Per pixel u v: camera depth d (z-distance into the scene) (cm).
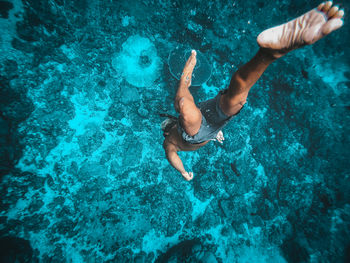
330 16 92
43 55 802
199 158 901
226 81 1080
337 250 768
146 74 950
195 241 758
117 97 894
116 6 952
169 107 946
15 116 711
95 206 741
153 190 811
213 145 924
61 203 718
